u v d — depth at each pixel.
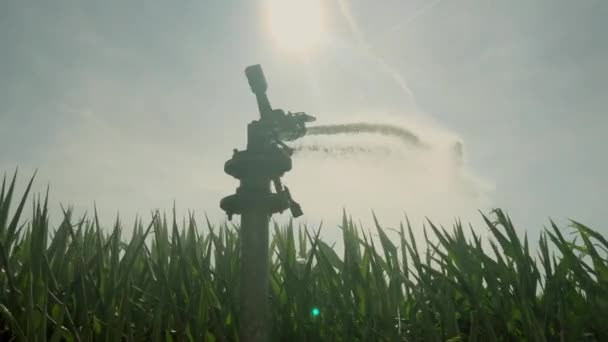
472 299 2.18
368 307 2.25
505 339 2.17
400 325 2.21
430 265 2.47
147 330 2.28
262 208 1.91
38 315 2.18
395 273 2.38
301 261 2.78
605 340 2.09
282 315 2.29
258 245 1.89
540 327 2.02
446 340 2.15
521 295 2.10
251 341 1.82
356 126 2.11
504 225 2.40
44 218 2.27
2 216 2.48
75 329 1.99
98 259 2.40
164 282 2.18
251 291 1.86
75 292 2.25
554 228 2.38
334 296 2.27
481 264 2.46
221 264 2.64
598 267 2.31
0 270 2.34
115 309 2.28
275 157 1.97
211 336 2.27
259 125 2.04
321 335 2.31
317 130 2.15
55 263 2.51
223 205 1.96
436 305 2.23
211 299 2.38
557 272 2.23
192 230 2.63
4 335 2.15
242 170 1.95
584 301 2.25
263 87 2.08
